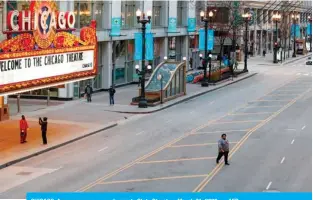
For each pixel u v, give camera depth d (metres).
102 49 71.56
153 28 83.44
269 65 115.81
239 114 55.81
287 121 51.69
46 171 34.41
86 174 33.47
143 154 38.78
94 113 55.06
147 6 79.94
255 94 71.44
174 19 86.75
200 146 41.16
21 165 36.00
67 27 44.75
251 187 30.47
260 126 49.09
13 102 60.44
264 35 150.88
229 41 115.06
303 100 65.69
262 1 141.25
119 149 40.47
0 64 37.38
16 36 38.88
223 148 35.34
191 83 81.19
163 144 42.09
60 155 38.69
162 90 61.38
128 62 77.94
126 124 50.56
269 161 36.59
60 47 43.81
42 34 41.44
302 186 30.78
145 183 31.14
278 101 64.88
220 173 33.47
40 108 56.88
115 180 31.91
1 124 47.91
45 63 42.12
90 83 68.88
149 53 69.12
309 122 51.22
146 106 58.56
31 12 40.06
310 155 38.31
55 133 44.88
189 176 32.72
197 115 55.44
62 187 30.56
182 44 94.56
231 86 80.25
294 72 101.81
